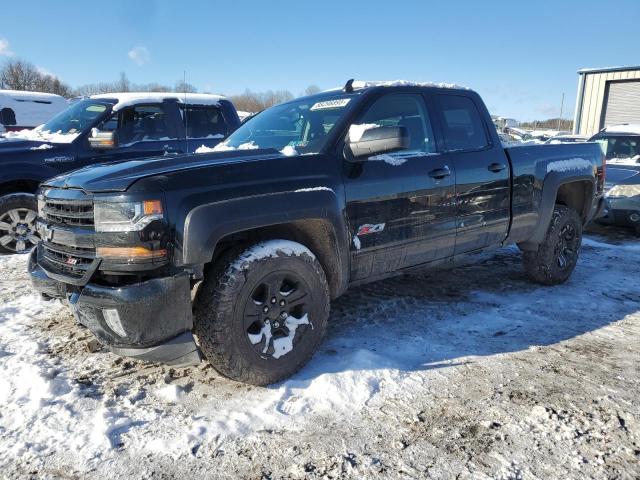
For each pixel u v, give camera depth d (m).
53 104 18.17
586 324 4.14
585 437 2.59
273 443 2.54
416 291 4.94
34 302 4.59
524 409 2.85
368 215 3.48
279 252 3.04
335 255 3.32
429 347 3.65
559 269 5.13
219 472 2.34
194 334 2.97
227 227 2.82
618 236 7.97
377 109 3.77
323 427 2.68
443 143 4.08
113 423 2.66
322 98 4.06
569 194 5.46
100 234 2.72
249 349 2.95
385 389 3.05
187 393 3.01
